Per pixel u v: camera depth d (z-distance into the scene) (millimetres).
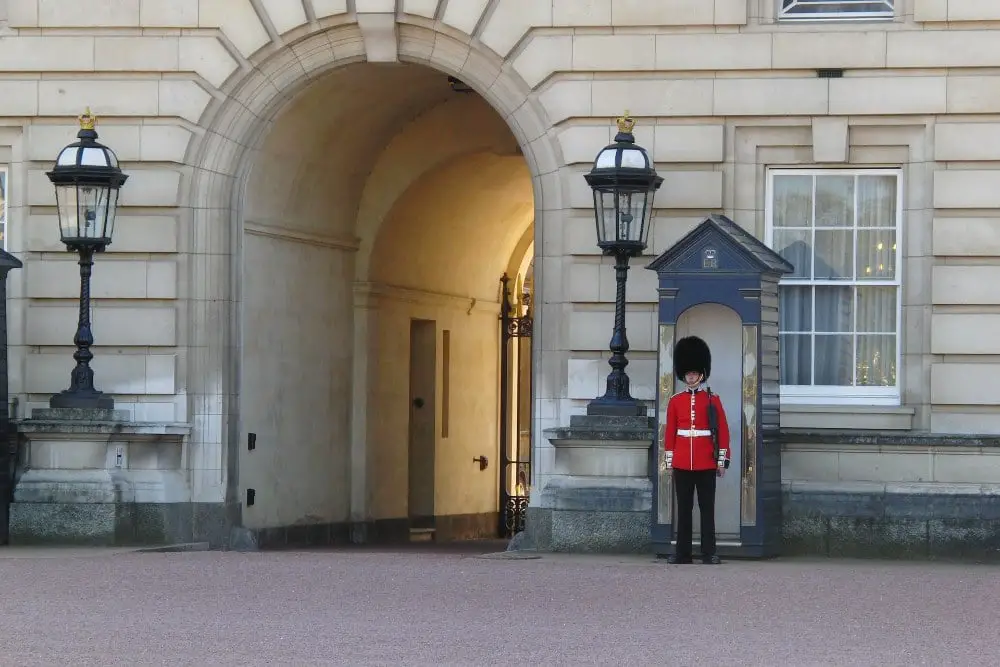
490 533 39562
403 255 34656
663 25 26719
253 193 28656
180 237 27984
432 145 33594
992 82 26172
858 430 26234
